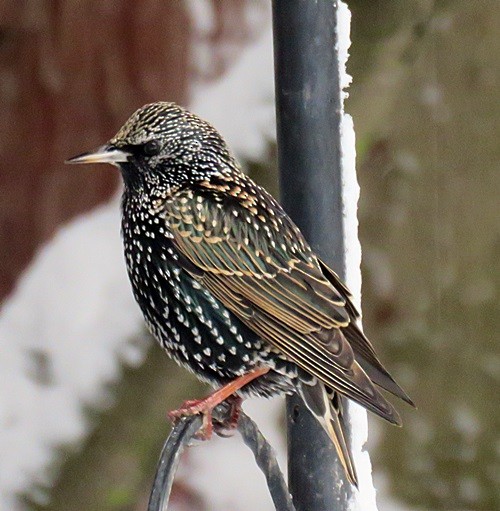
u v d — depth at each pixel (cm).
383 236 1723
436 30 1686
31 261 1238
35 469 1077
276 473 797
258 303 834
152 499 741
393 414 760
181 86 1248
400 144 1717
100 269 1153
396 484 1723
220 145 891
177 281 863
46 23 1233
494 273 1725
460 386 1730
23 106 1239
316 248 820
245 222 851
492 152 1711
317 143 802
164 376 1077
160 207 869
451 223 1719
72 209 1238
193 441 830
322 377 792
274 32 799
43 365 1104
